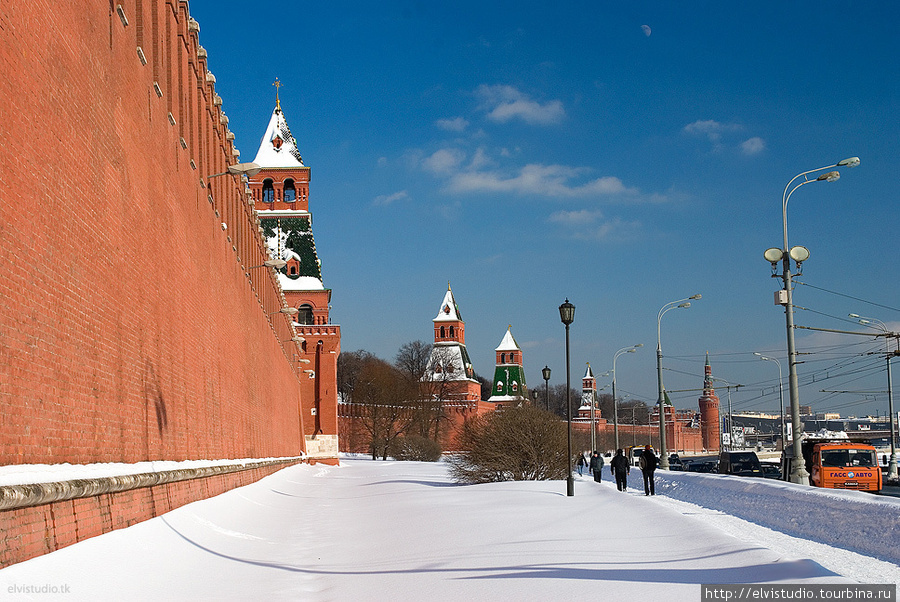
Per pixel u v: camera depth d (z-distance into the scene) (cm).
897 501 1717
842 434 13325
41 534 1071
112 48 1617
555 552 1361
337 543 1836
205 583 1243
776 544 1558
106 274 1552
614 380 7069
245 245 3966
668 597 942
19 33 1128
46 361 1222
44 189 1221
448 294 13888
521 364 14962
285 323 6431
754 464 5981
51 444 1237
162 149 2098
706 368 13262
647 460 3162
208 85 2903
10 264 1090
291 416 6950
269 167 9281
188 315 2419
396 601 1072
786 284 2880
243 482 3238
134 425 1739
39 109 1203
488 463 3978
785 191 2925
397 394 11825
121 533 1327
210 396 2791
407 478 4972
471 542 1588
